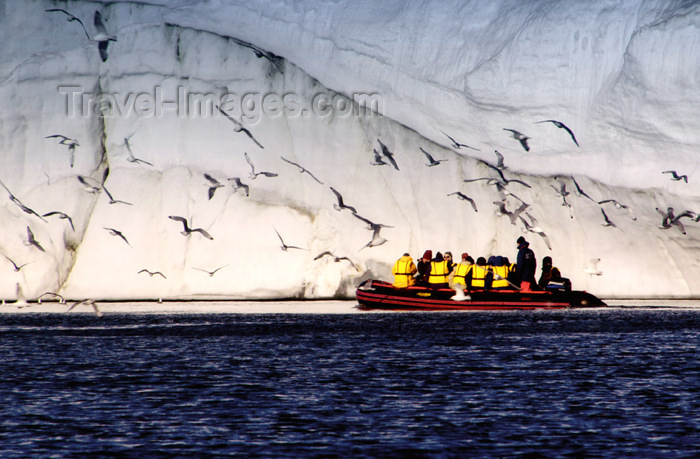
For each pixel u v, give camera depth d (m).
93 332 90.88
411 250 143.50
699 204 138.25
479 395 54.59
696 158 138.88
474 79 148.25
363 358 70.94
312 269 140.50
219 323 99.94
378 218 145.00
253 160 148.88
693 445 42.69
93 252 143.38
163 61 154.62
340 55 152.00
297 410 50.34
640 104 142.50
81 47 155.50
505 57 148.25
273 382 59.41
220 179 147.62
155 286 140.38
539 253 142.88
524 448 42.22
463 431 45.38
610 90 144.50
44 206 146.50
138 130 152.00
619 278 140.50
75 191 147.75
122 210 145.88
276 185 147.38
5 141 150.75
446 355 72.62
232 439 43.94
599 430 45.53
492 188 146.88
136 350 76.31
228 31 154.12
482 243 144.12
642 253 140.75
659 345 79.00
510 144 146.62
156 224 145.00
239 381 59.84
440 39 151.88
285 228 143.25
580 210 143.62
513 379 60.38
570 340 83.06
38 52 156.25
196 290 139.75
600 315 111.00
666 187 139.75
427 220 145.25
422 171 148.62
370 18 154.25
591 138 144.88
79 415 49.19
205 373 63.28
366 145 150.00
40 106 152.75
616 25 145.25
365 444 42.94
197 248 142.25
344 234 142.62
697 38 140.00
